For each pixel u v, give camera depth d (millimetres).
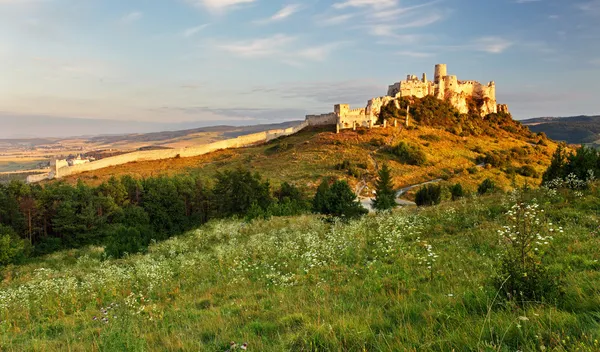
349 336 5426
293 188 53719
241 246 18125
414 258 10938
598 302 5242
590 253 8727
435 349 4676
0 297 13188
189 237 28109
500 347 4168
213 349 5957
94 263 23406
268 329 6715
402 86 124500
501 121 131750
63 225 38156
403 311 6410
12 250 28516
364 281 9406
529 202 15352
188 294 11977
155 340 7113
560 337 4359
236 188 43625
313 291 9102
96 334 8438
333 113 117625
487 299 6039
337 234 16406
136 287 14148
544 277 6176
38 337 8984
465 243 12141
